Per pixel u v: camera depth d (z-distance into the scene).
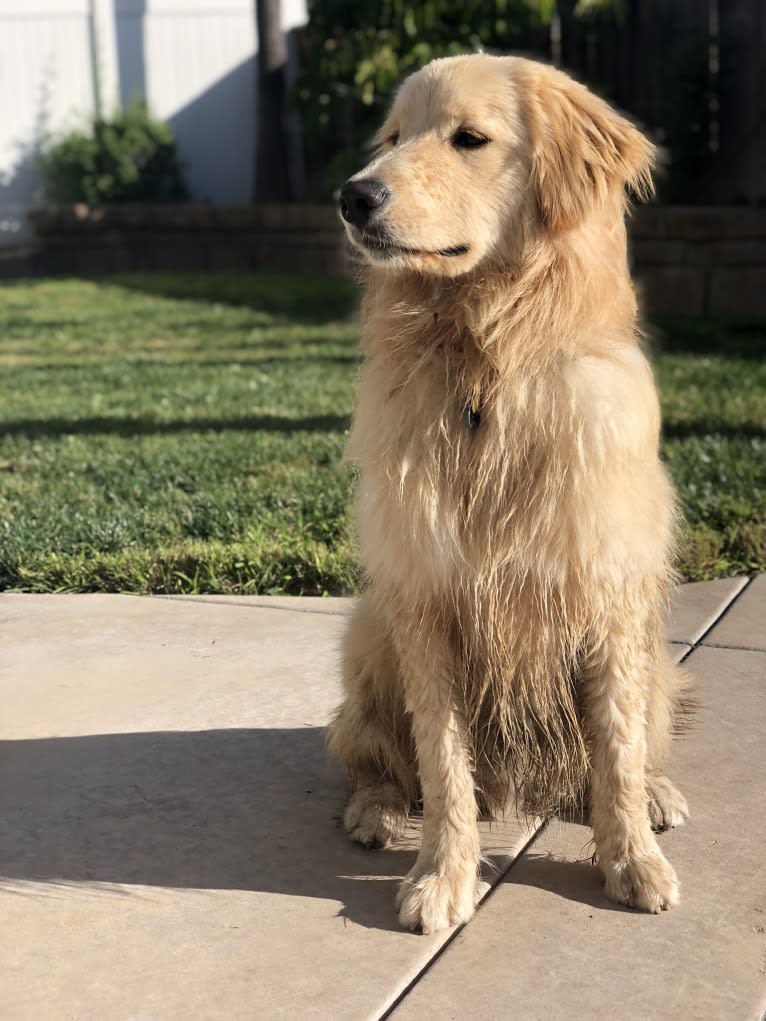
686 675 1.75
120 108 8.82
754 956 1.30
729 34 5.66
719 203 5.77
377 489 1.43
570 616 1.42
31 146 9.07
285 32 8.40
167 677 1.89
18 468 2.99
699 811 1.53
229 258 7.63
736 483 2.59
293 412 3.57
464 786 1.42
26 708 1.80
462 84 1.46
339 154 7.11
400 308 1.45
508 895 1.41
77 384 4.21
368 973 1.29
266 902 1.39
